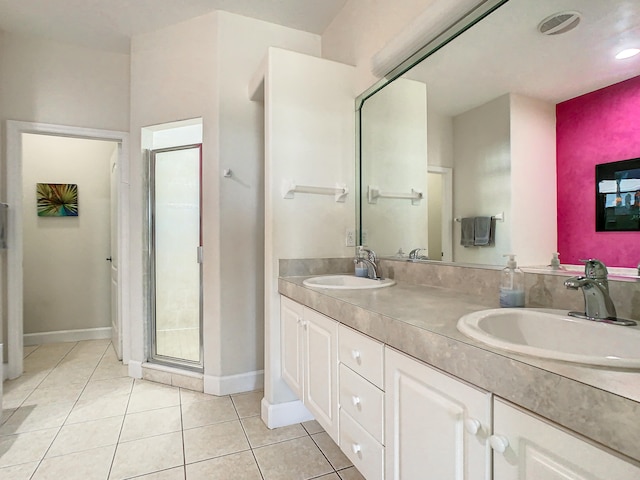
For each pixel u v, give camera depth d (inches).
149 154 112.7
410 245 74.5
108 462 67.9
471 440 30.6
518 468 26.5
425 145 70.1
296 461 68.8
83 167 150.6
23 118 110.7
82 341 148.6
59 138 147.6
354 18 92.6
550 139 47.9
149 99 108.6
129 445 73.7
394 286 69.3
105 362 123.4
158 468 66.2
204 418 85.5
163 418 85.3
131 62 110.9
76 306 149.8
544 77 48.5
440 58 65.2
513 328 42.1
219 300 98.8
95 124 118.3
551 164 47.7
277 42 106.0
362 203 90.7
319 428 81.4
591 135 43.2
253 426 82.0
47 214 145.2
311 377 65.6
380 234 84.3
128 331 121.6
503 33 53.7
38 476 63.7
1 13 100.0
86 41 114.3
